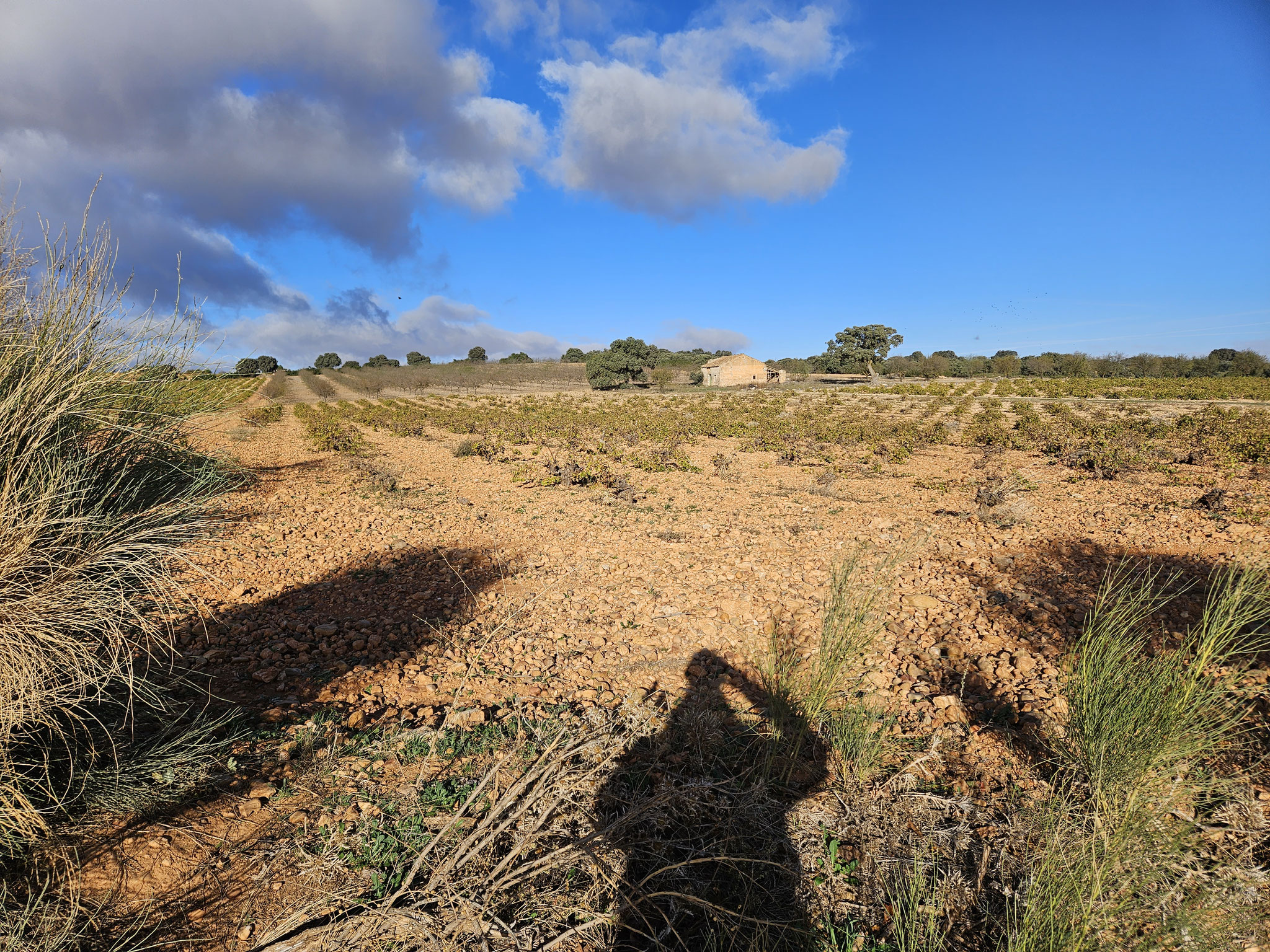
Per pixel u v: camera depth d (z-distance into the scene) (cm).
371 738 322
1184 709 242
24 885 208
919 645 448
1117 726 250
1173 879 204
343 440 1675
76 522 209
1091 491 1045
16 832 214
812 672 335
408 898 217
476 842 242
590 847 229
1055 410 2512
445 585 575
